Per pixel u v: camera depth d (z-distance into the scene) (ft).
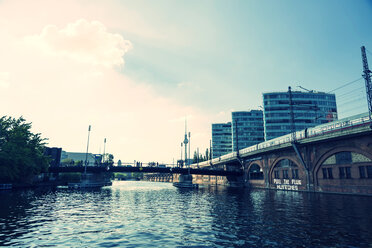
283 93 424.46
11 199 105.81
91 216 69.51
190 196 136.67
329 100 422.41
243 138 513.45
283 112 418.31
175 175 460.96
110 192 167.12
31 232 50.08
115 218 66.69
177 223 59.93
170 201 109.70
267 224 57.72
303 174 158.30
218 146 592.60
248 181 235.81
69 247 40.75
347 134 118.21
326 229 52.11
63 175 307.78
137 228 54.65
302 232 49.90
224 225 57.21
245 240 44.75
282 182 180.96
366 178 116.67
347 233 48.75
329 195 125.49
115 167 220.23
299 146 159.02
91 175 223.10
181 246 41.55
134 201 109.29
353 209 77.56
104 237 47.14
